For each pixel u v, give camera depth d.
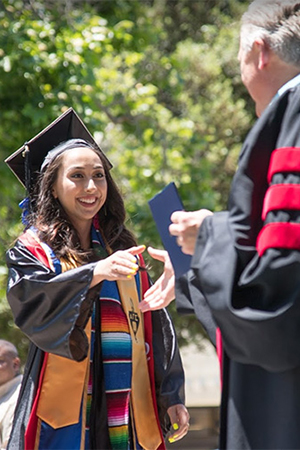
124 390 4.16
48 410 4.02
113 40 11.96
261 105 3.15
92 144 4.54
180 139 13.75
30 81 10.34
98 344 4.16
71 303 3.81
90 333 4.11
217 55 17.58
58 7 11.27
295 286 2.75
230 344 2.86
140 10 12.87
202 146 13.95
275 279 2.76
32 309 3.91
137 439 4.20
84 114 10.53
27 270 4.01
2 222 11.56
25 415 4.09
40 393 4.04
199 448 18.50
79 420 4.03
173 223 3.11
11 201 11.36
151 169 13.14
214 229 2.94
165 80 13.80
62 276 3.83
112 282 4.29
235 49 17.55
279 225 2.77
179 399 4.45
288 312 2.73
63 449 3.99
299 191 2.80
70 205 4.21
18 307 3.95
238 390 2.96
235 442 2.95
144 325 4.43
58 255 4.09
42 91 10.36
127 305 4.29
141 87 12.88
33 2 11.08
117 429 4.11
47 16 11.03
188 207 13.34
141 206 12.88
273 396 2.90
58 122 4.49
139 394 4.26
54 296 3.83
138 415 4.22
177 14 18.42
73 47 10.56
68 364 4.05
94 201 4.23
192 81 16.78
